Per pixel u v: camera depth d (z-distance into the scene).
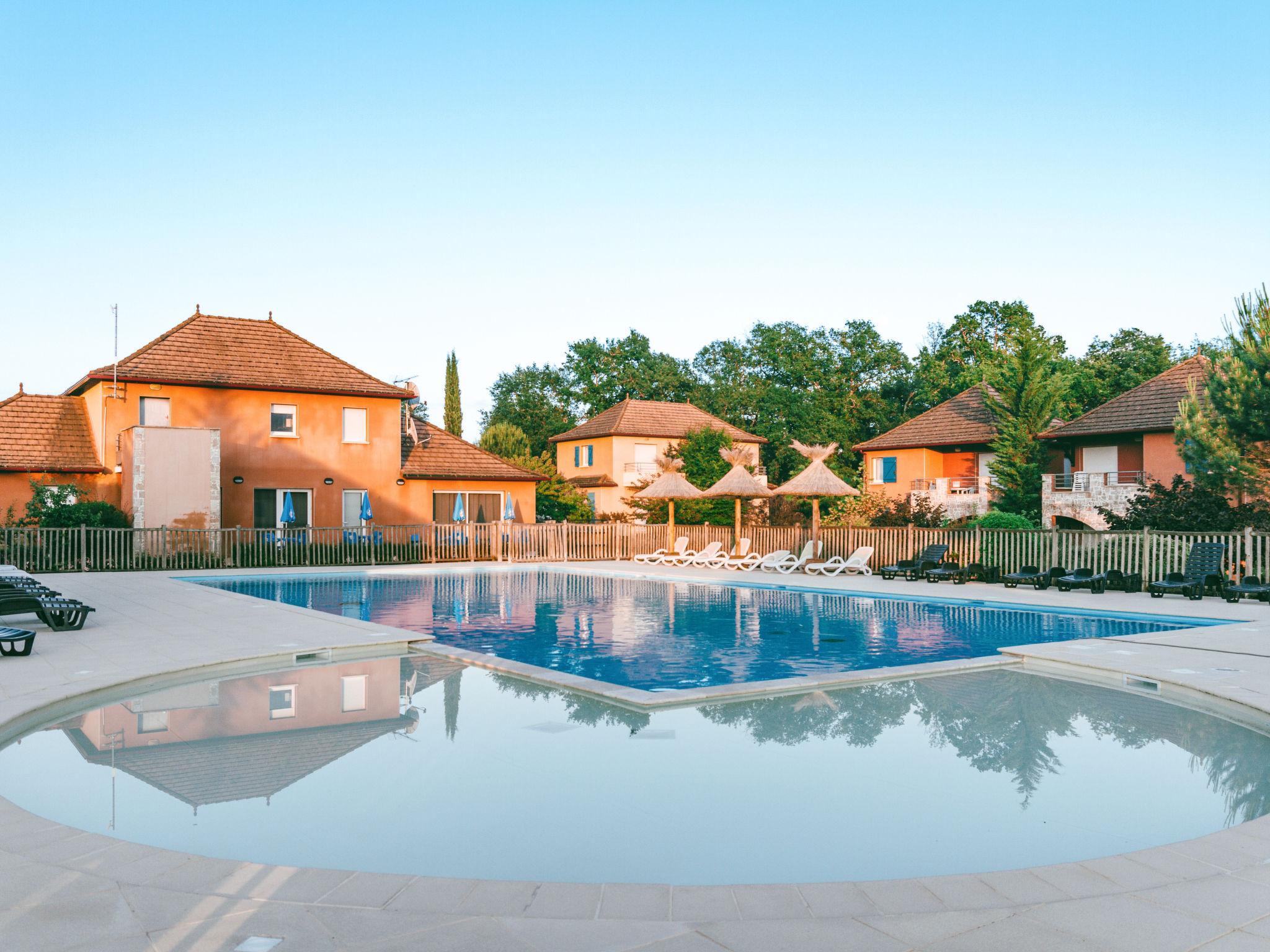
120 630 12.57
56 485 26.39
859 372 68.94
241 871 4.26
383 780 6.08
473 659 10.74
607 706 8.45
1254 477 20.73
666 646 12.42
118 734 7.31
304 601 18.92
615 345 72.44
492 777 6.16
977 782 6.10
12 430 27.64
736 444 47.75
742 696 8.87
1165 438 29.12
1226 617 14.20
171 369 28.25
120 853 4.47
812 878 4.49
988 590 19.38
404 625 14.73
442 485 33.25
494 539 30.31
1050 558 20.50
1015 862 4.71
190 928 3.65
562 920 3.77
